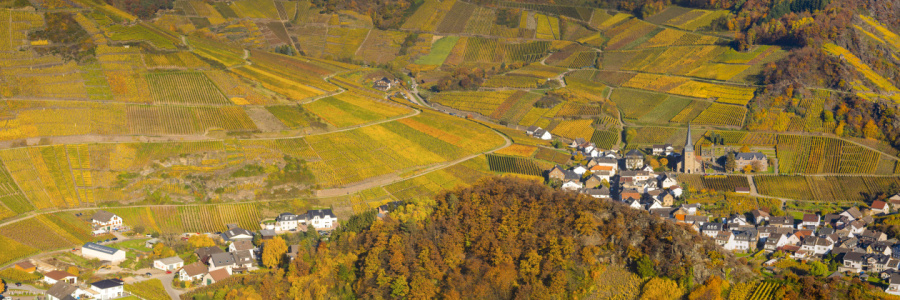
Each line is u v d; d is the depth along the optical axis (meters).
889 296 177.88
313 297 183.12
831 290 179.00
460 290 179.50
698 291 174.62
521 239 190.38
